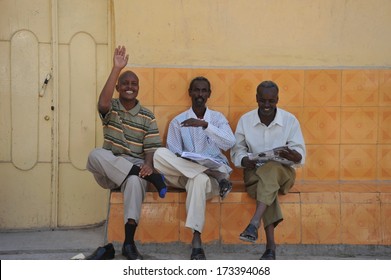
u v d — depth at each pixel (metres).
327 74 6.16
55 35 6.16
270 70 6.14
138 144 5.52
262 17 6.14
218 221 5.60
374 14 6.19
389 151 6.21
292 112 6.16
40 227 6.25
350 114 6.19
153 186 5.77
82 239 5.96
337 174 6.19
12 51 6.16
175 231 5.59
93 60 6.22
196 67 6.10
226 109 6.13
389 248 5.69
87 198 6.29
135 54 6.05
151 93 6.06
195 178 5.29
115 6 6.01
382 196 5.70
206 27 6.10
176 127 5.81
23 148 6.21
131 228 5.25
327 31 6.17
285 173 5.39
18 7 6.16
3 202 6.21
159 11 6.05
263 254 5.30
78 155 6.26
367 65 6.21
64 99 6.23
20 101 6.19
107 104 5.27
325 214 5.67
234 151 5.68
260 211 5.17
